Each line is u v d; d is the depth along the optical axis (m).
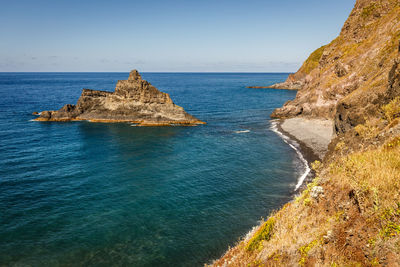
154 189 26.89
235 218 21.06
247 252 9.67
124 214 21.84
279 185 27.44
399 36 47.16
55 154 39.06
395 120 12.88
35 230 19.39
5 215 21.45
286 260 7.32
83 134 52.59
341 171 9.33
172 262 16.17
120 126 61.38
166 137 50.69
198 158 37.44
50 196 25.16
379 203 6.52
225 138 49.66
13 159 36.22
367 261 5.66
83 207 23.02
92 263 16.08
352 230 6.53
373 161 8.78
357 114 25.81
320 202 8.82
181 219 21.03
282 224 9.63
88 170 32.50
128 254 16.89
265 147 42.75
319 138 45.56
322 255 6.50
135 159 37.09
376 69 49.94
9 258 16.38
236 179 29.41
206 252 17.02
